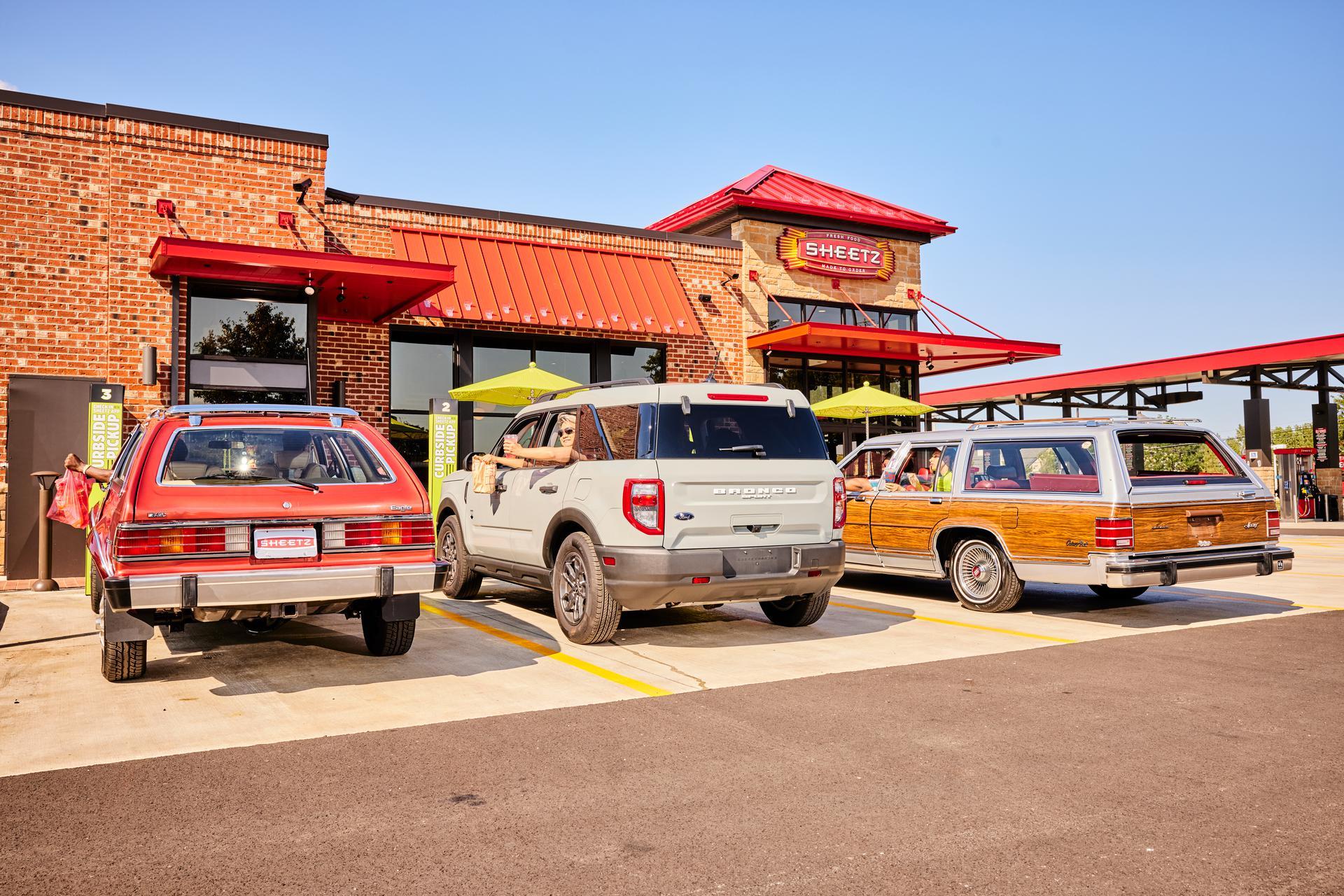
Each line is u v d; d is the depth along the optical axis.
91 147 12.52
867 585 11.25
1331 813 3.65
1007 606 8.73
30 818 3.62
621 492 6.84
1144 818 3.60
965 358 20.25
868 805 3.76
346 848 3.35
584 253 16.52
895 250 20.27
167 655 6.81
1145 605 9.48
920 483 9.74
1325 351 22.55
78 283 12.35
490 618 8.57
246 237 13.39
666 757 4.39
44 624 8.15
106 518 5.92
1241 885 3.03
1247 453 24.73
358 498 5.78
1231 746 4.54
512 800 3.83
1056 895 2.96
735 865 3.19
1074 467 8.37
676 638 7.59
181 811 3.70
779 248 18.84
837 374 19.80
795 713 5.17
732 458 7.07
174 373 12.06
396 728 4.89
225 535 5.41
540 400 8.77
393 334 15.38
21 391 11.23
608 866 3.19
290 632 7.81
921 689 5.75
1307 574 12.24
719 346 18.08
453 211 15.55
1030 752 4.43
